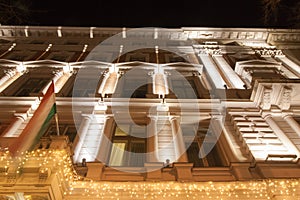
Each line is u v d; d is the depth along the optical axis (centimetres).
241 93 1786
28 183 888
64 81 2130
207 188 1038
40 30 2894
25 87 2070
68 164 1026
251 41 2814
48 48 2692
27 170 923
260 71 2128
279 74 1959
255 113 1555
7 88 1991
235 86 2008
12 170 907
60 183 947
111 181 1075
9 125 1495
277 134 1378
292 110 1541
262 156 1252
